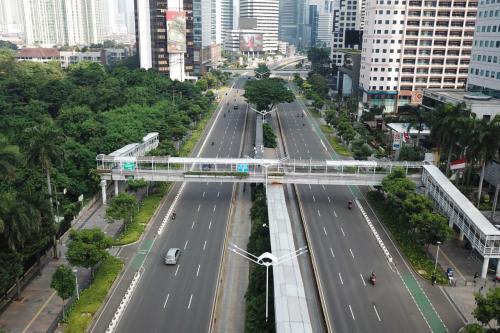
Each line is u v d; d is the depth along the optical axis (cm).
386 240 8744
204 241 8662
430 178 10050
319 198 10900
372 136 16675
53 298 6788
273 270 6291
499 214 9900
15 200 6650
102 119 14475
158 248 8356
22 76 19188
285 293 5744
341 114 18600
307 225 9362
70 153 10944
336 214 9962
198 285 7175
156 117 16062
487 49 14375
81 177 10838
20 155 8950
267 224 8456
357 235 8950
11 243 6256
